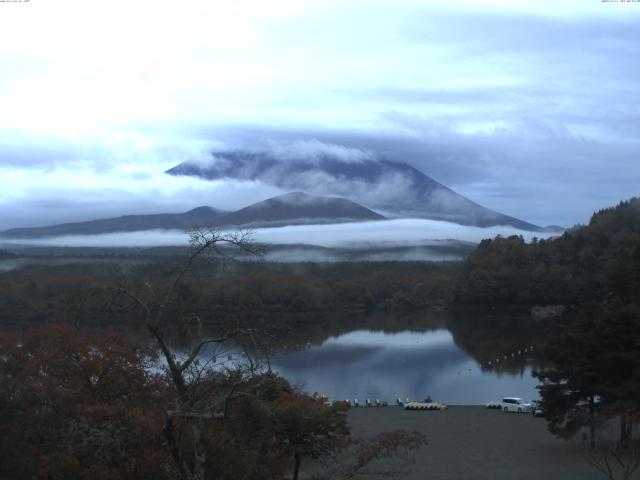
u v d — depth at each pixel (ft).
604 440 210.59
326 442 154.61
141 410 128.26
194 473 96.27
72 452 123.54
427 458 199.11
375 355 503.20
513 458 198.18
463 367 449.48
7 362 156.04
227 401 96.68
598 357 199.21
